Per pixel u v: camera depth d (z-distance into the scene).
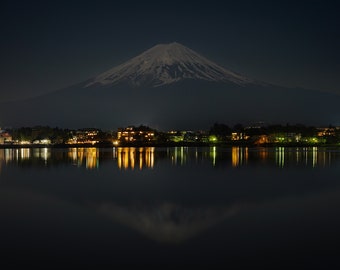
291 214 34.00
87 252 24.12
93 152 159.88
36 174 67.94
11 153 152.62
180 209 37.00
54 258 23.06
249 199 42.03
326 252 23.86
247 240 26.48
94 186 52.47
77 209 36.78
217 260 22.77
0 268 21.56
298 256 23.23
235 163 92.00
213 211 35.94
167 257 23.31
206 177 62.88
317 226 29.78
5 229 29.23
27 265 22.00
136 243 25.97
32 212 35.22
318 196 43.50
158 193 46.62
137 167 81.69
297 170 74.12
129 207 37.91
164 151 168.38
